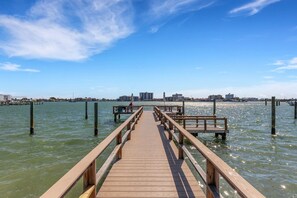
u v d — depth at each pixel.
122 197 4.59
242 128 24.92
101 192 4.82
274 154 13.01
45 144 15.96
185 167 6.54
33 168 10.22
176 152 8.34
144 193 4.78
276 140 17.53
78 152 13.45
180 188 5.04
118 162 7.06
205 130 16.28
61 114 48.94
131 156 7.79
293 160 11.71
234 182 2.49
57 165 10.68
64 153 13.20
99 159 11.13
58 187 2.31
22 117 41.56
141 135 12.10
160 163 6.94
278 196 7.53
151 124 17.00
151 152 8.35
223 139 16.64
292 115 47.31
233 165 10.83
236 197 7.17
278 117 42.00
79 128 25.08
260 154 13.02
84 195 3.34
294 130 23.59
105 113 52.09
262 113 54.53
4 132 21.86
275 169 10.23
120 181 5.46
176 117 16.86
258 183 8.56
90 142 16.69
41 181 8.67
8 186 8.20
